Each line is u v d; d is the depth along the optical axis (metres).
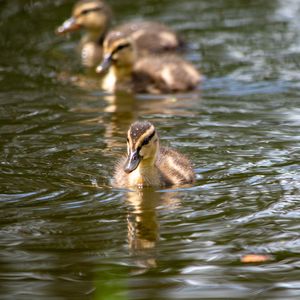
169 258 9.86
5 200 11.74
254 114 16.27
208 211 11.35
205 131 15.11
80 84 19.12
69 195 11.98
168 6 26.09
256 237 10.45
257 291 9.07
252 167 13.11
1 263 9.73
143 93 18.38
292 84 18.62
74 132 15.11
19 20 24.66
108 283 9.21
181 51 21.92
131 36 21.48
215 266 9.66
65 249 10.10
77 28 23.48
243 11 25.23
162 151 13.56
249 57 21.02
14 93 18.09
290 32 23.00
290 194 11.92
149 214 11.25
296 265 9.68
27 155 13.73
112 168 13.17
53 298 8.91
